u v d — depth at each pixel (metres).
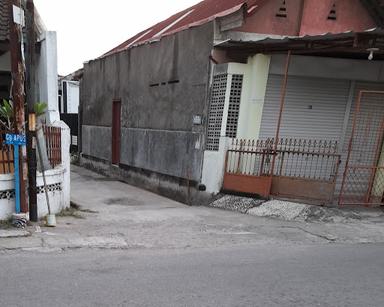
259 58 9.17
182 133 11.00
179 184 11.04
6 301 3.87
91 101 18.27
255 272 4.97
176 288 4.36
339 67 9.40
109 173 16.09
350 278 4.91
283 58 9.28
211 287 4.44
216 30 9.59
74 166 19.39
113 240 6.11
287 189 9.09
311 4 10.13
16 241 5.73
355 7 10.45
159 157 12.23
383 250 6.20
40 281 4.37
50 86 9.37
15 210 6.62
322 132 9.77
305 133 9.72
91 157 18.19
